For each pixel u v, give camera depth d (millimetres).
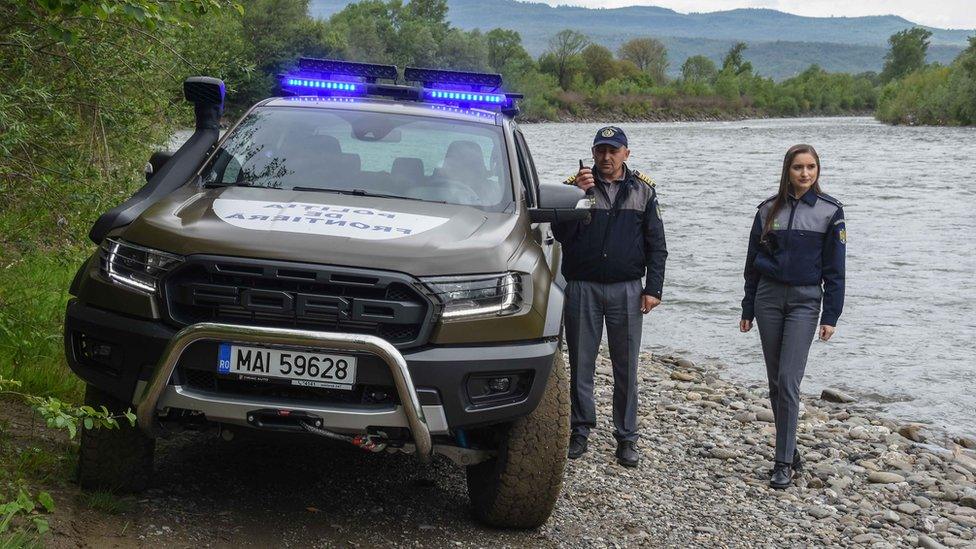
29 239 6926
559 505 5262
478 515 4707
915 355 11312
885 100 128250
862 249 18969
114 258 4246
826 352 11352
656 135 74000
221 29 8953
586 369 6230
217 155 5172
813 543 5309
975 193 29781
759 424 8141
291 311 3953
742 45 189625
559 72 147000
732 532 5301
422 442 3936
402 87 5855
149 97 8656
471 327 4082
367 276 3973
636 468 6305
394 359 3836
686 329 12297
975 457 7859
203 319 4020
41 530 3537
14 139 5988
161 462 5059
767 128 94062
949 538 5656
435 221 4477
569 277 6168
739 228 21172
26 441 4863
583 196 5160
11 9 6363
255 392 3998
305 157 5090
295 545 4207
